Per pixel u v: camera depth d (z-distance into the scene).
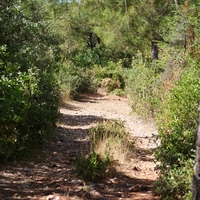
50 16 18.62
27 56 8.97
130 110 14.95
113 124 9.22
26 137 6.77
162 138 5.92
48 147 7.57
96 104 16.94
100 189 5.11
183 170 4.75
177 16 11.03
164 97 9.42
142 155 7.40
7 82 6.44
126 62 26.83
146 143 8.62
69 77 18.92
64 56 23.91
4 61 7.95
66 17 19.38
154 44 14.80
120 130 8.61
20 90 6.45
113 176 5.76
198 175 3.25
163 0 14.77
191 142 5.36
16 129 6.68
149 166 6.59
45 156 6.84
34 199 4.60
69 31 22.69
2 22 8.60
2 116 6.21
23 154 6.54
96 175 5.48
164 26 14.73
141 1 14.77
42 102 7.91
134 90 13.21
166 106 7.39
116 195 4.89
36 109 7.25
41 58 10.17
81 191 4.93
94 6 15.67
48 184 5.21
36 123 7.35
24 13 9.48
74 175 5.59
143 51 17.84
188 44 10.25
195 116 5.72
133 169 6.29
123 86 22.45
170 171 4.85
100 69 23.94
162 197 4.75
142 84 12.30
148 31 15.34
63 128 9.91
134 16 14.98
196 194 3.26
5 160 6.21
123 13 15.14
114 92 21.33
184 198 4.37
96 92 21.42
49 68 10.73
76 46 26.11
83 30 24.33
